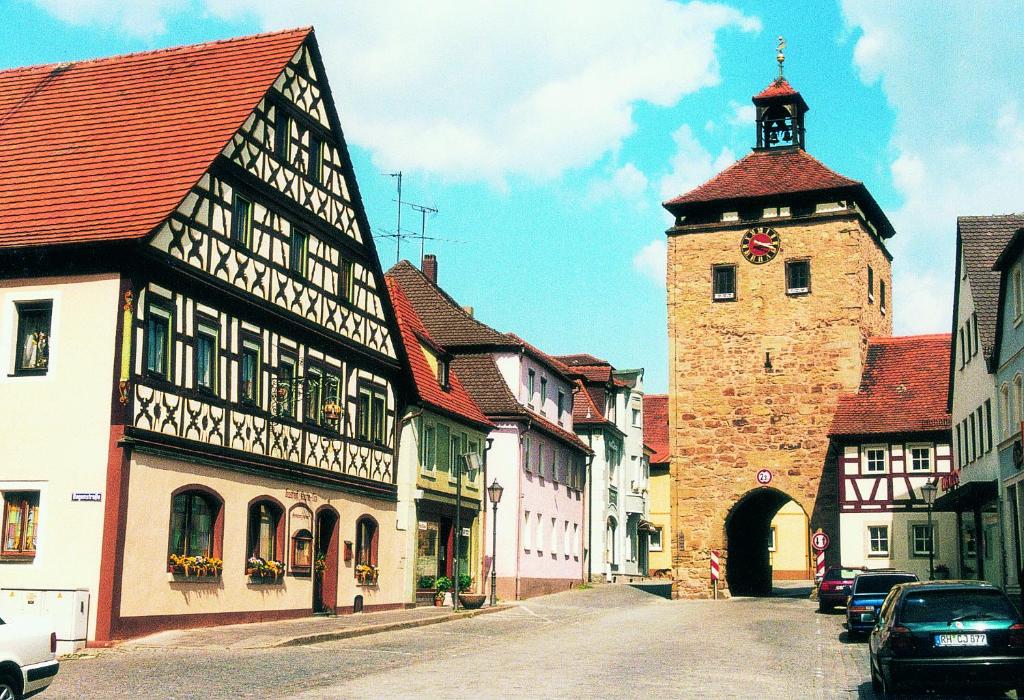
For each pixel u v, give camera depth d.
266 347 27.67
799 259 47.66
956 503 39.31
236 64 28.50
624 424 67.06
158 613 23.45
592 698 16.34
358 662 20.80
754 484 47.09
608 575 62.06
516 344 48.38
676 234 49.47
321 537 31.22
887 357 47.56
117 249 22.84
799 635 28.22
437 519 38.72
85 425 22.72
